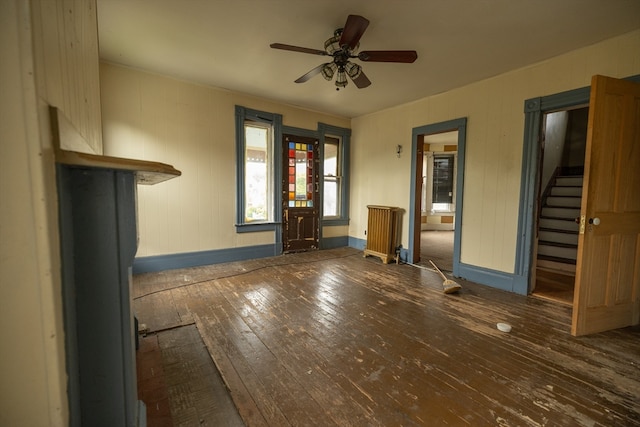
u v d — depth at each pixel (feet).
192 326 7.68
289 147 16.02
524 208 10.46
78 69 2.68
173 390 5.26
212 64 10.88
